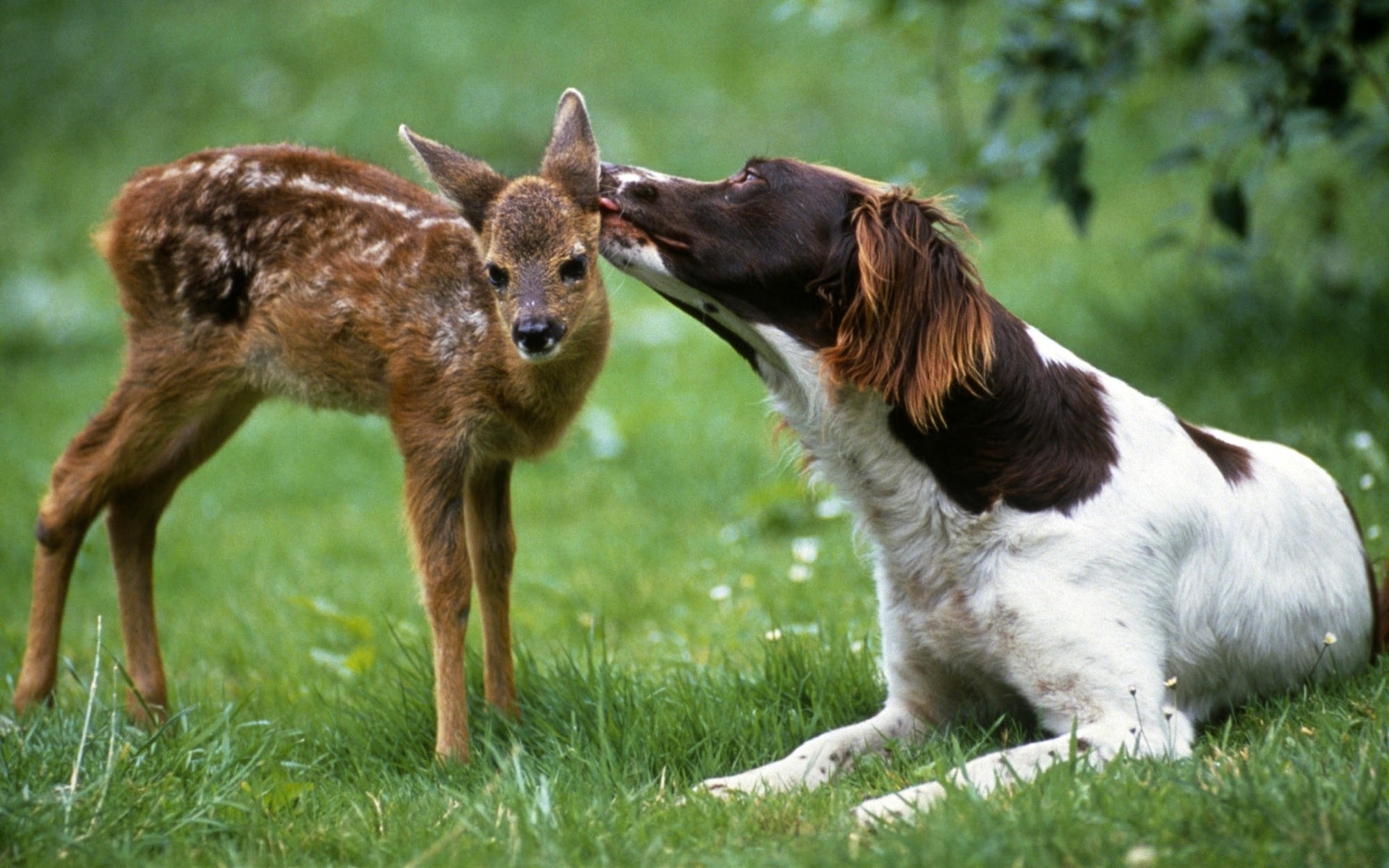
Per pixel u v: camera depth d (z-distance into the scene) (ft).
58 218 80.64
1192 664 23.30
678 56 88.17
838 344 22.68
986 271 63.05
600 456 50.37
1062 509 22.62
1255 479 24.61
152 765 22.13
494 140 81.76
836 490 24.17
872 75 83.05
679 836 19.58
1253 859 16.69
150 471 28.32
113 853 19.01
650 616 35.40
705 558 38.93
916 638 23.89
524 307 23.61
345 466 53.52
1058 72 39.55
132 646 28.30
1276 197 57.62
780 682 26.37
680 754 23.82
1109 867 16.69
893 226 22.62
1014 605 22.47
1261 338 46.03
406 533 25.93
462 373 25.03
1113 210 69.56
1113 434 23.47
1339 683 24.76
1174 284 53.16
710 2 92.73
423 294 25.50
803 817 20.08
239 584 41.55
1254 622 23.71
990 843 17.01
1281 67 36.96
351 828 20.56
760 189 23.41
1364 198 56.03
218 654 34.47
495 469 26.35
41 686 27.53
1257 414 40.75
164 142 85.92
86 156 86.17
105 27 95.20
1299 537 24.59
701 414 52.01
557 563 40.29
